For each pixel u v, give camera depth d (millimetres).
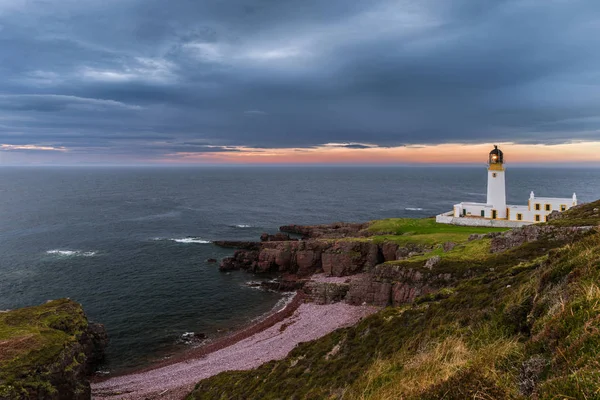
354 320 56500
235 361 47469
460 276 49094
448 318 20094
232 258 91188
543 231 48844
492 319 14773
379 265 62375
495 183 87375
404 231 90938
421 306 26156
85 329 48406
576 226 46312
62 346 39000
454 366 11617
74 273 83312
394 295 57344
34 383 33781
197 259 96125
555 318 9844
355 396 15836
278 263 85750
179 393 39844
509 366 9844
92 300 69500
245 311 66438
